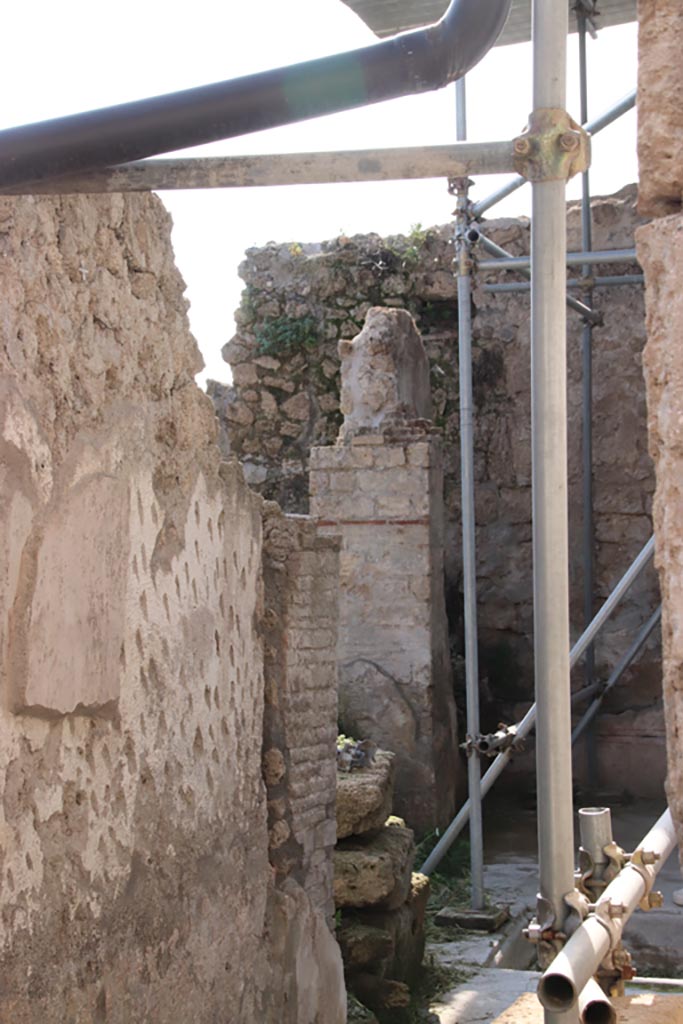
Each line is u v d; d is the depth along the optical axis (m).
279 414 11.20
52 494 2.66
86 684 2.76
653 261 1.79
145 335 3.19
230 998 3.61
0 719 2.46
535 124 2.08
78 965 2.74
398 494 8.62
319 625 4.68
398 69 2.04
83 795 2.78
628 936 7.09
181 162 2.27
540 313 2.05
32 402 2.61
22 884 2.53
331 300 11.20
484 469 11.37
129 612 3.00
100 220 2.97
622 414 11.07
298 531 4.57
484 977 6.18
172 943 3.21
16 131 2.14
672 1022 2.39
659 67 1.81
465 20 2.03
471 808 7.35
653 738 10.59
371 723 8.49
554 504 2.02
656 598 10.86
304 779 4.53
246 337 11.32
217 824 3.58
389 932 5.52
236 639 3.81
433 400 11.29
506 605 11.18
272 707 4.45
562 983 1.76
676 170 1.80
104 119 2.11
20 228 2.61
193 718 3.41
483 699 11.11
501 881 7.99
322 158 2.21
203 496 3.54
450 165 2.14
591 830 2.18
